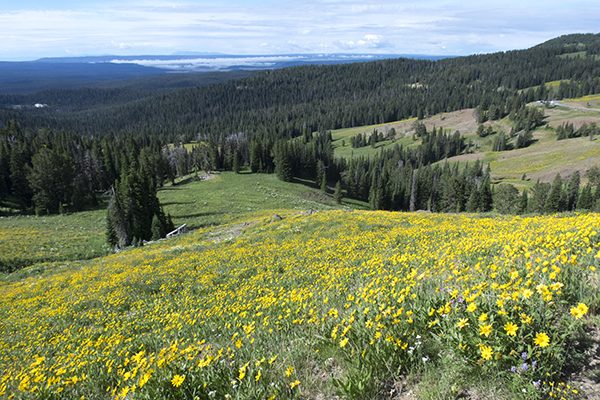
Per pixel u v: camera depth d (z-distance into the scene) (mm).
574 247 4559
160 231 45312
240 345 3893
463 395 2559
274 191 87250
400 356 3086
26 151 101250
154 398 3219
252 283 11117
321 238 19250
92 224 63656
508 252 5117
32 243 45906
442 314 3170
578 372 2447
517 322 2797
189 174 114500
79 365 4910
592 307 3025
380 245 13781
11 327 11633
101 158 102375
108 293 13969
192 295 11141
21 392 4520
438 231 14188
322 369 3457
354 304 4535
